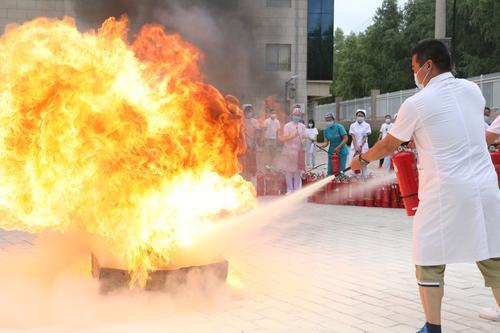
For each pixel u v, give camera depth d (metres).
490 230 3.61
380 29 49.47
